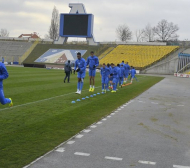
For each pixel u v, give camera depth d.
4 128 6.51
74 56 58.31
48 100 11.18
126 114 9.00
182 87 21.03
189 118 8.70
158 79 31.47
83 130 6.63
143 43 60.78
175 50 54.44
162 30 90.81
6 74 6.95
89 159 4.70
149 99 13.03
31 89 14.80
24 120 7.42
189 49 54.09
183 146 5.64
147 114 9.12
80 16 56.47
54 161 4.54
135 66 51.09
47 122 7.29
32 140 5.62
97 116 8.39
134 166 4.45
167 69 49.22
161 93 15.96
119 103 11.33
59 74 31.12
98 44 61.69
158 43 59.66
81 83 13.66
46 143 5.46
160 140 6.03
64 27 57.84
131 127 7.17
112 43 63.41
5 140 5.55
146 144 5.69
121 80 20.17
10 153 4.81
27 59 59.88
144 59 53.03
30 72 32.75
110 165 4.45
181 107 10.93
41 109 9.13
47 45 64.88
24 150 4.99
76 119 7.82
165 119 8.39
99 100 11.99
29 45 67.50
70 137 5.98
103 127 7.05
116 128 7.00
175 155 5.07
